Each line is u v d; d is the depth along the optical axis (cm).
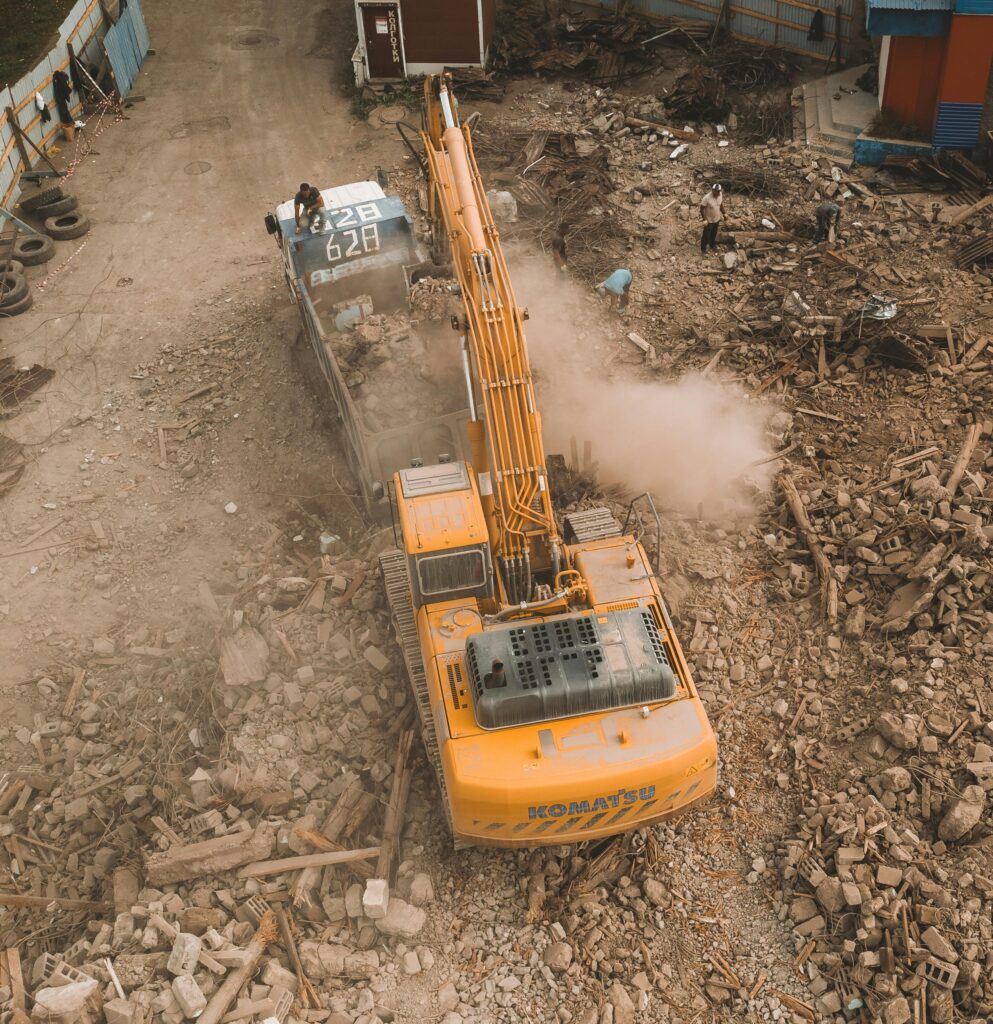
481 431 1295
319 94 2959
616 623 1123
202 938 1130
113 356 2133
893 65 2308
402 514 1205
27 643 1592
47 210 2519
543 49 2986
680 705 1095
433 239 1902
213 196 2595
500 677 1059
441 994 1092
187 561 1702
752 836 1232
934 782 1205
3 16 3206
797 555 1528
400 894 1185
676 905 1177
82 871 1305
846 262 2095
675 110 2666
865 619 1416
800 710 1327
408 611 1378
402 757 1291
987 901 1100
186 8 3425
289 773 1294
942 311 1948
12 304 2247
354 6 3353
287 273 2027
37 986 1133
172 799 1329
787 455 1705
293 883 1189
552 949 1116
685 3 2981
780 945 1132
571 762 1048
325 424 1911
